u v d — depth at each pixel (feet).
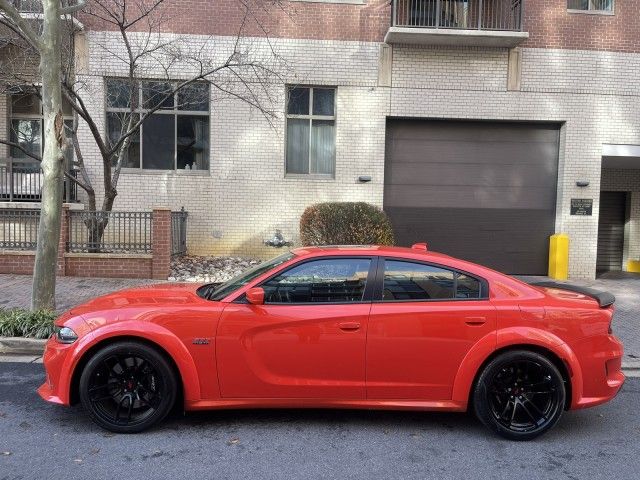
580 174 42.60
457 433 14.25
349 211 37.40
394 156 43.06
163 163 42.22
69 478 11.35
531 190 43.55
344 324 13.52
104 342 13.53
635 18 42.37
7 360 19.89
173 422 14.47
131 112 34.60
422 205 43.27
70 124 43.01
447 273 14.33
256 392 13.57
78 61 40.24
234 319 13.48
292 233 42.27
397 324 13.56
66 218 34.91
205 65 38.52
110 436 13.48
